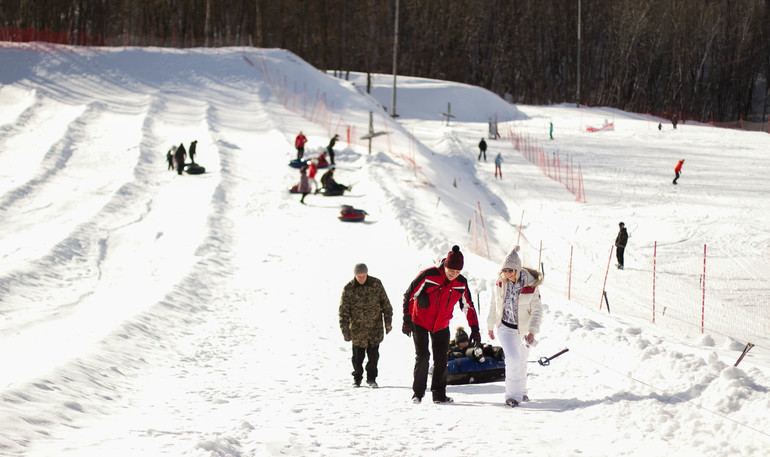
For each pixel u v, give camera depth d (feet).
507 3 549.13
